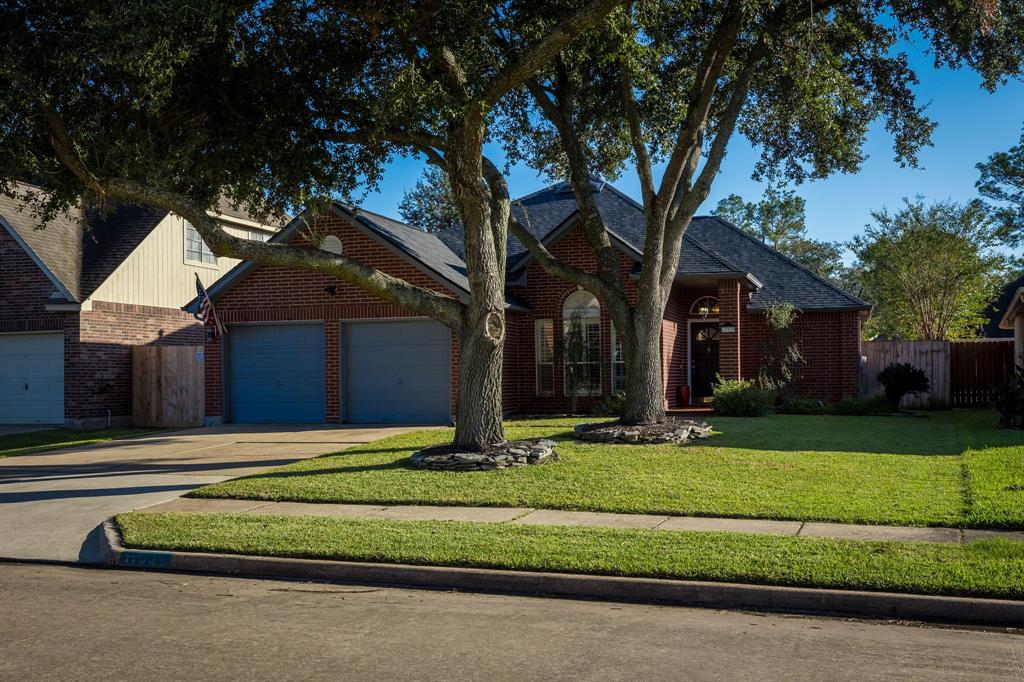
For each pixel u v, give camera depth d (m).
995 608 6.14
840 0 15.32
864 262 39.66
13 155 12.43
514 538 8.32
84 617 6.45
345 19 13.18
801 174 18.45
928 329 35.94
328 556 7.98
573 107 17.27
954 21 15.05
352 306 20.72
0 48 10.93
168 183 13.94
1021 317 23.41
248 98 14.29
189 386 23.20
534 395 22.62
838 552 7.44
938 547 7.55
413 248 20.89
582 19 11.70
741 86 15.74
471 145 12.70
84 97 13.10
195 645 5.69
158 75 10.92
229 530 9.02
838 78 14.97
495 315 13.34
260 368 21.70
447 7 11.88
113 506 10.94
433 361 20.48
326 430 19.28
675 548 7.75
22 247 22.81
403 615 6.48
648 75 13.75
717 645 5.63
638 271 21.16
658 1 14.27
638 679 4.94
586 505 10.01
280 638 5.85
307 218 20.44
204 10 10.70
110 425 23.03
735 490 10.49
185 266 26.14
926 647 5.57
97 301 22.69
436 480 11.77
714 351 24.53
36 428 22.44
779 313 22.20
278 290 21.23
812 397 23.97
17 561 8.70
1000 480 10.62
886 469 11.75
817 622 6.21
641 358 15.75
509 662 5.28
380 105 12.56
